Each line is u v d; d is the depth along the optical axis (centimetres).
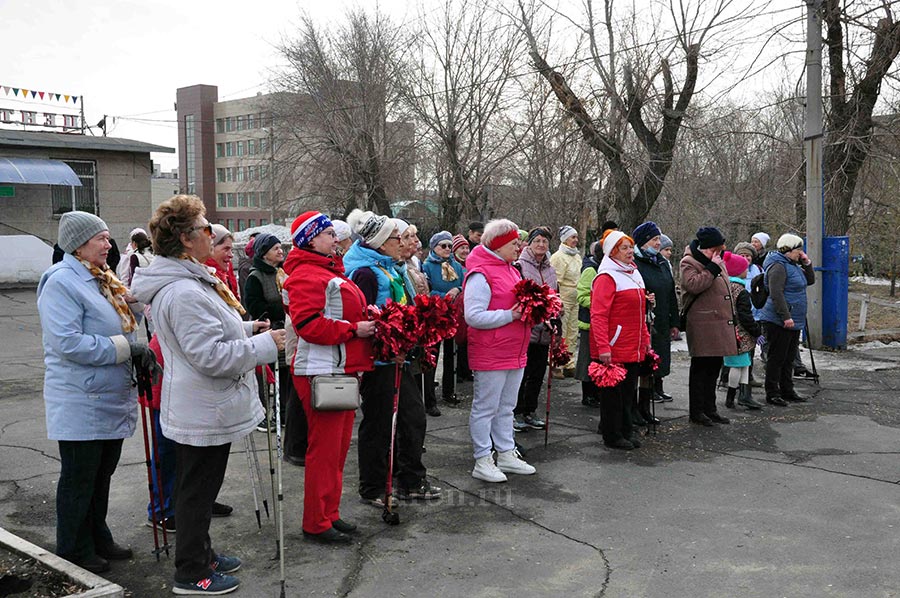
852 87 1537
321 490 462
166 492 479
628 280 662
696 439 709
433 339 500
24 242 2116
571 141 2148
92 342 396
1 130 2297
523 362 593
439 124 2673
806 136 1221
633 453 664
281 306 685
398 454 544
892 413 809
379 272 532
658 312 743
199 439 377
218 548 458
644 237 742
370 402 529
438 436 718
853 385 952
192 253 384
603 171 2225
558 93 1917
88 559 419
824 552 457
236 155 9025
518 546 465
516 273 602
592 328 664
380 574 426
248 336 445
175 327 371
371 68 2944
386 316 468
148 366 416
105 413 407
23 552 423
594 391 838
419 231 3259
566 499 548
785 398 864
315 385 437
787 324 816
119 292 423
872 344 1300
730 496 555
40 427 737
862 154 1570
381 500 535
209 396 379
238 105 8912
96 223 413
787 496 555
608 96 1883
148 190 2448
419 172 2967
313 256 450
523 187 2517
